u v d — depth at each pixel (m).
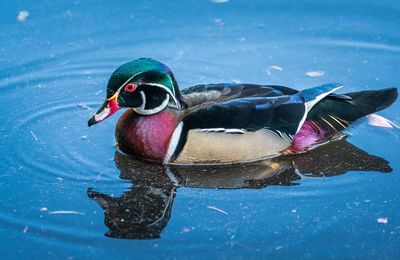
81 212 11.51
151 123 12.85
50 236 10.88
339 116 13.68
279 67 16.39
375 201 11.83
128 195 12.01
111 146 13.65
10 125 14.36
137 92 12.78
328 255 10.51
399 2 18.47
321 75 16.09
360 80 15.88
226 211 11.55
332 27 17.86
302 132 13.37
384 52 16.95
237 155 12.85
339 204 11.75
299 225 11.20
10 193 12.05
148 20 18.11
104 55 16.92
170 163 12.97
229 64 16.53
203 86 13.52
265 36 17.55
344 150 13.52
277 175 12.70
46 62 16.69
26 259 10.39
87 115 14.82
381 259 10.43
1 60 16.67
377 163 13.01
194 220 11.30
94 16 18.20
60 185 12.29
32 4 18.47
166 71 12.83
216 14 18.39
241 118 12.69
